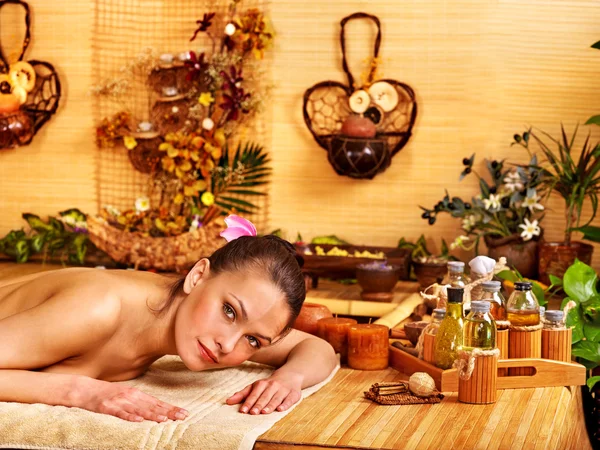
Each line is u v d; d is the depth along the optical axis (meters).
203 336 1.79
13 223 3.90
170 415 1.71
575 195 3.21
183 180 3.66
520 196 3.22
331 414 1.81
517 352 2.08
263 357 2.15
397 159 3.53
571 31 3.37
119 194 3.79
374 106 3.49
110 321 1.86
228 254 1.85
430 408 1.87
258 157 3.63
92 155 3.80
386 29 3.49
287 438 1.64
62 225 3.81
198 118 3.66
